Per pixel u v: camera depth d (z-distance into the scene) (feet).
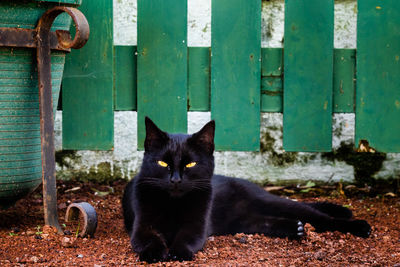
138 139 6.28
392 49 6.22
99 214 5.70
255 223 5.42
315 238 5.18
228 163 6.47
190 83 6.28
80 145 6.27
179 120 6.28
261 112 6.42
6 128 5.10
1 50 5.02
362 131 6.28
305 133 6.30
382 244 5.14
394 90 6.24
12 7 4.99
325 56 6.23
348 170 6.45
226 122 6.28
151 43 6.20
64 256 4.83
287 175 6.47
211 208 5.29
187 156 5.04
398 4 6.18
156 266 4.68
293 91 6.26
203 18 6.40
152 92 6.24
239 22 6.20
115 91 6.26
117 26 6.39
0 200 5.24
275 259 4.84
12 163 5.15
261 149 6.46
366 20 6.20
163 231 5.12
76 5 5.24
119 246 5.04
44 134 5.12
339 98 6.31
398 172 6.42
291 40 6.22
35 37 5.08
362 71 6.24
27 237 5.08
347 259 4.85
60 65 5.32
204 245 5.06
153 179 5.04
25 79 5.11
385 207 5.98
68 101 6.23
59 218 5.52
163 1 6.18
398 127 6.26
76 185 6.34
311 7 6.20
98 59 6.21
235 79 6.25
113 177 6.45
